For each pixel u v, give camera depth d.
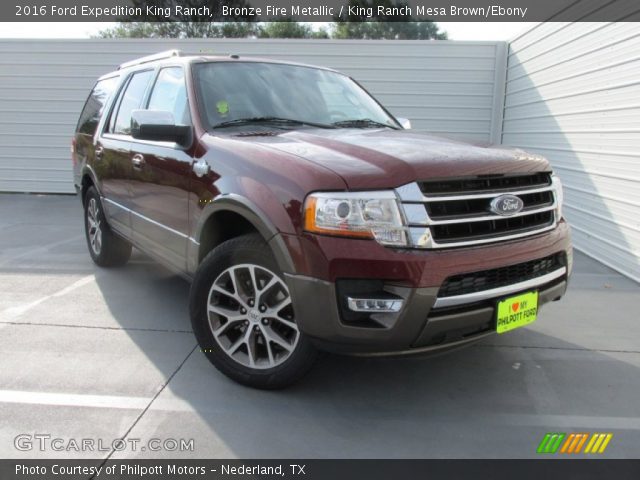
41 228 7.44
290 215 2.41
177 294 4.46
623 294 4.67
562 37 6.81
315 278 2.33
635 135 5.10
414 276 2.25
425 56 9.62
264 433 2.48
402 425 2.57
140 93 4.25
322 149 2.67
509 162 2.68
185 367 3.12
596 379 3.07
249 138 2.99
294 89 3.79
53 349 3.33
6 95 10.48
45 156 10.70
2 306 4.11
